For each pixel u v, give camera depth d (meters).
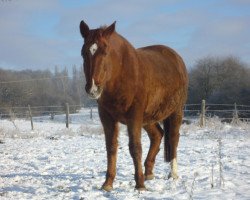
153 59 7.45
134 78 6.49
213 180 7.34
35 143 15.96
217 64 42.84
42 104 53.09
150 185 7.09
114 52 6.22
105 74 6.01
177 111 8.06
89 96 5.92
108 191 6.69
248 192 6.29
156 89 7.11
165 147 8.12
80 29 6.29
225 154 11.06
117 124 6.93
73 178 8.12
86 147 14.20
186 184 7.08
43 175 8.72
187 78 8.66
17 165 10.49
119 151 12.49
